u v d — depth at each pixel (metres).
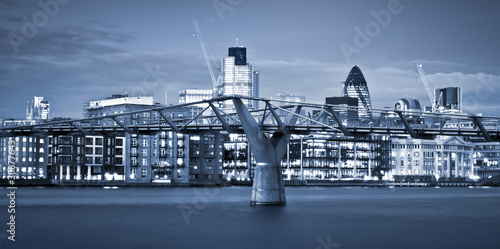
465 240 90.44
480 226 106.81
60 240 88.81
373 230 99.88
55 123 166.50
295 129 123.88
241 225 103.56
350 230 99.50
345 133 126.56
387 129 129.50
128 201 161.25
